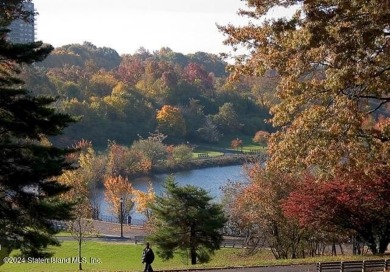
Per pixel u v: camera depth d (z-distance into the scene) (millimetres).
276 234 36219
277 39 15664
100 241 45969
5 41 17312
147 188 72438
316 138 15875
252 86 130375
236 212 39062
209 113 125250
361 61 13984
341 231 30000
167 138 107250
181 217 33375
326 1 14141
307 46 14305
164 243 33531
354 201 27625
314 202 28422
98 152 86812
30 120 17531
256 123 118375
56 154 18500
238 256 37938
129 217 56219
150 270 22453
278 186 35312
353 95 15383
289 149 16297
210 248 34000
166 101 121562
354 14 13742
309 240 35562
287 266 25547
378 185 26344
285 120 16641
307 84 15727
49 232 18781
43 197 18438
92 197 65312
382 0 12953
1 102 17266
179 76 136750
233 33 16703
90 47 186375
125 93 113438
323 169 16828
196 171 89625
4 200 18031
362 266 22453
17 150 17750
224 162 94625
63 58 159125
